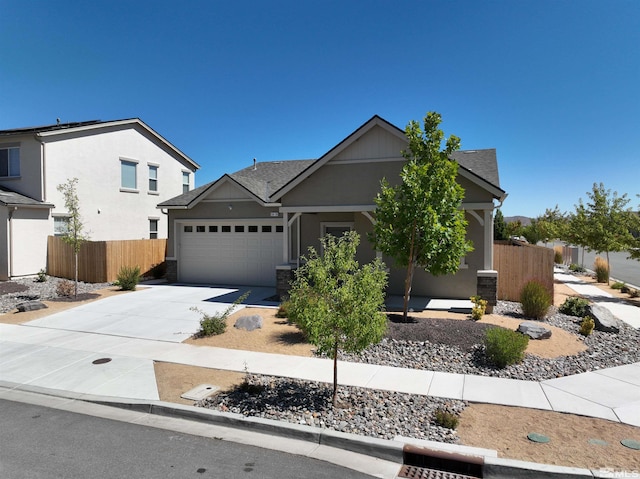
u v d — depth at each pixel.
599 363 7.96
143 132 24.59
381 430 5.40
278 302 13.73
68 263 18.89
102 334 10.24
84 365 8.09
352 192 13.97
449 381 7.07
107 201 22.20
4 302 14.01
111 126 22.34
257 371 7.63
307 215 16.75
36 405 6.48
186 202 18.33
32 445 5.16
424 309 12.33
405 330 9.46
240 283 17.83
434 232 10.14
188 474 4.51
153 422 5.90
